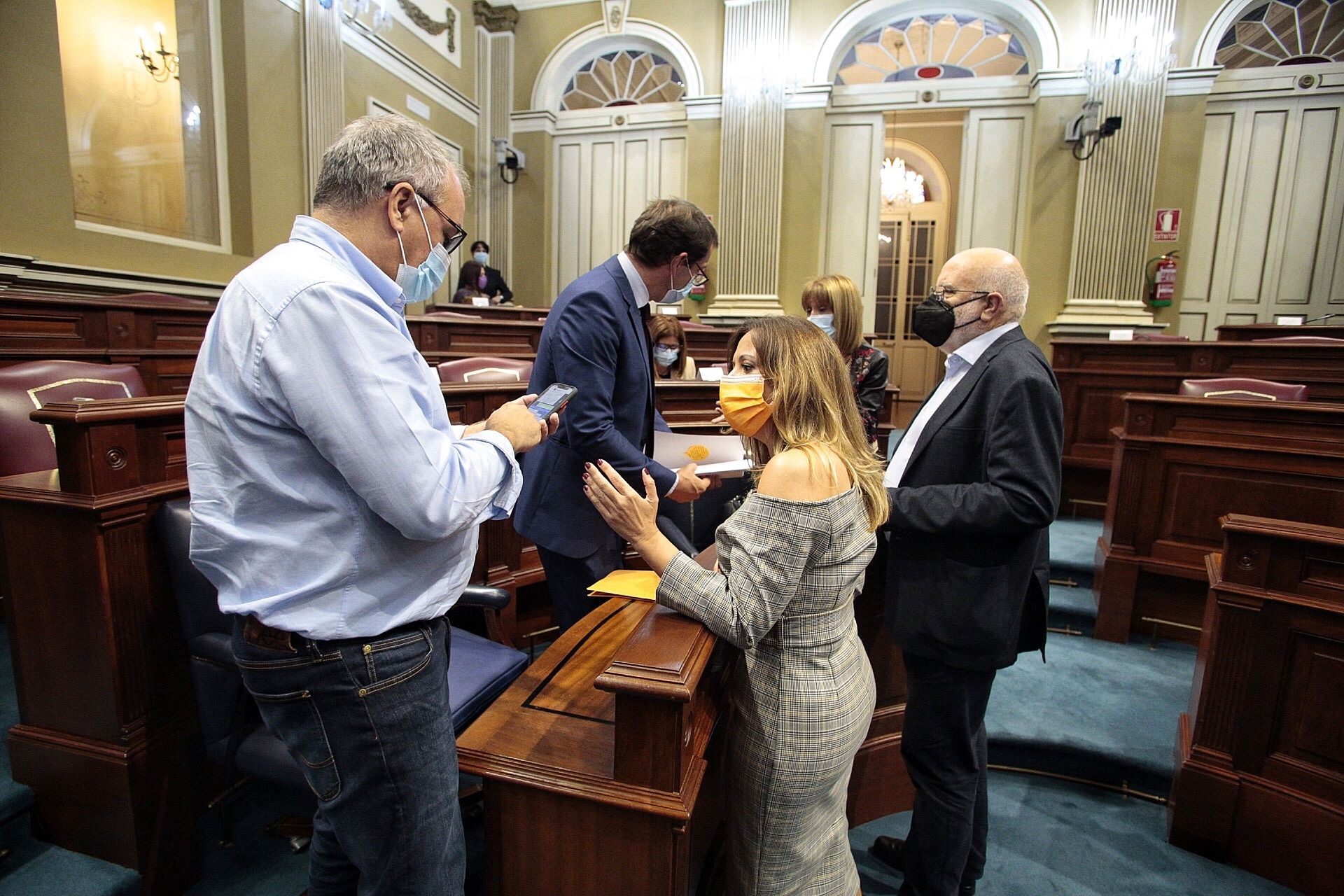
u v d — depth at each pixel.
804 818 1.15
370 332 0.83
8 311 2.77
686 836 1.04
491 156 8.30
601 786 1.02
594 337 1.54
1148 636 3.02
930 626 1.38
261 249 5.60
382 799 0.92
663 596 1.08
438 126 7.51
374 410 0.81
